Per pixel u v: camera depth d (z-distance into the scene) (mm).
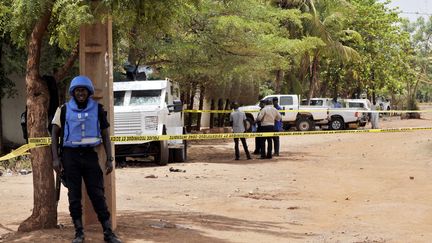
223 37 35562
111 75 12461
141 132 29000
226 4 22203
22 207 16625
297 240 13055
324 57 78062
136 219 14383
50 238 11508
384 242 13008
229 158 35219
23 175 25297
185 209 17062
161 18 11273
